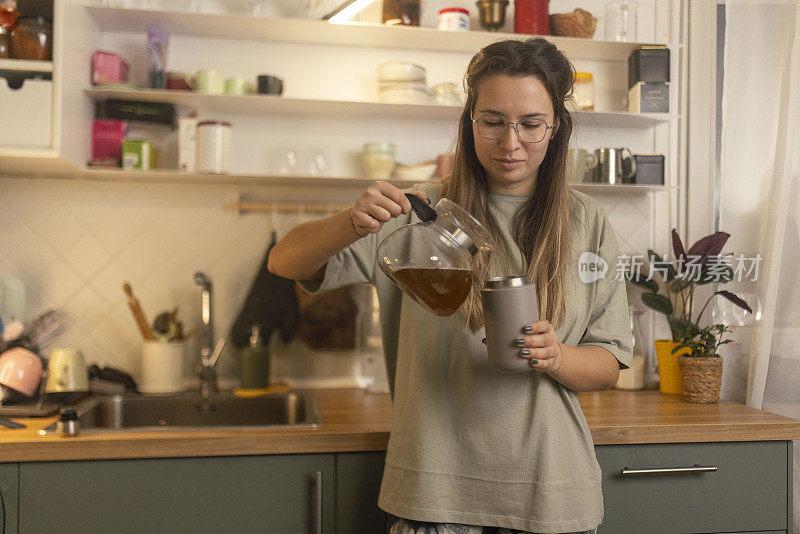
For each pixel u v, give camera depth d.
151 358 1.97
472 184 1.22
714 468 1.52
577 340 1.22
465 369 1.18
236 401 1.95
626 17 2.14
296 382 2.14
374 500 1.46
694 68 2.21
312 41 2.12
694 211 2.22
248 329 2.05
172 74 1.99
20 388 1.66
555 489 1.13
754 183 2.00
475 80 1.13
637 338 2.06
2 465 1.37
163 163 2.06
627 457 1.52
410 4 2.03
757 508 1.56
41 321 1.98
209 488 1.42
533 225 1.21
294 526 1.45
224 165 1.96
